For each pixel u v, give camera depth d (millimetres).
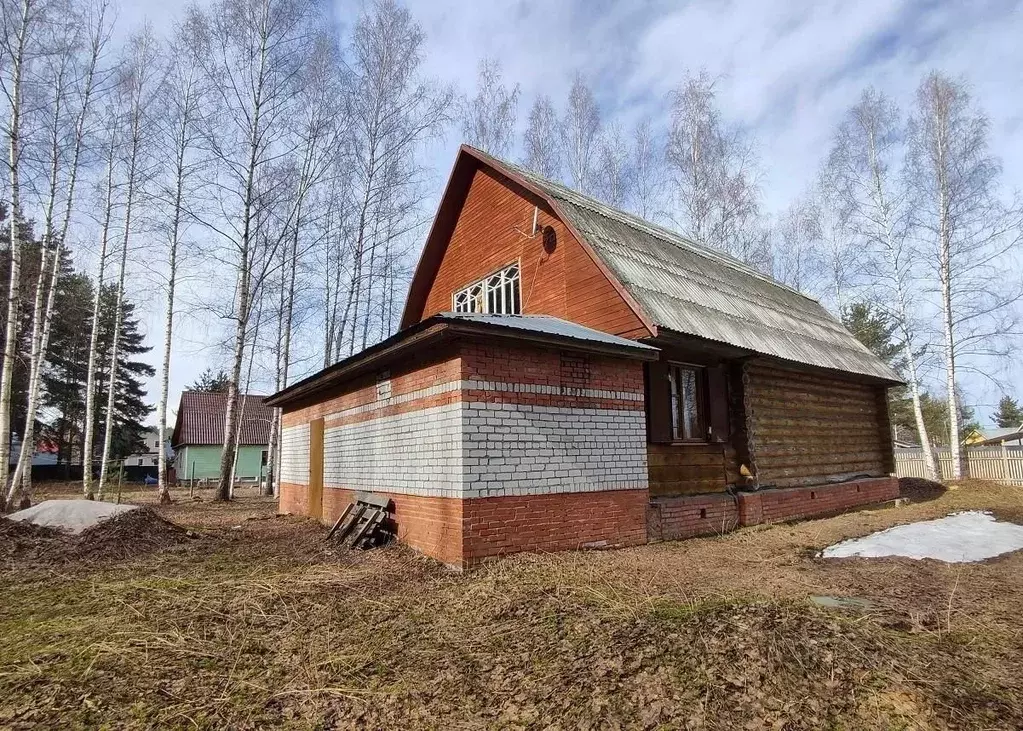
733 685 3266
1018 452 25797
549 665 3754
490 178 12516
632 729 3012
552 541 7008
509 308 11695
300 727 3172
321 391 11312
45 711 3234
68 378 33812
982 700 3168
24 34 13359
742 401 9961
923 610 4793
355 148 18375
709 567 6422
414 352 7465
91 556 7410
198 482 32656
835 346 13430
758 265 23641
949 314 19406
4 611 5176
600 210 11922
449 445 6637
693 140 22031
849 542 8219
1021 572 6250
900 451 29969
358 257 18781
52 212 15148
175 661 3951
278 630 4609
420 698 3473
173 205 17375
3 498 12570
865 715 3006
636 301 8375
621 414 8008
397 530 7852
